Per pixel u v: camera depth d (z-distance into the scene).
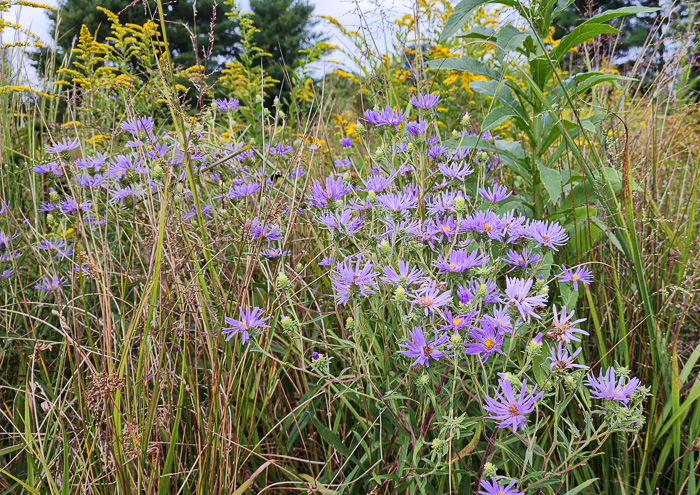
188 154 0.47
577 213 0.60
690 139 0.87
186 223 0.58
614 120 0.70
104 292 0.46
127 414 0.43
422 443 0.41
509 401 0.36
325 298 0.61
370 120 0.60
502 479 0.40
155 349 0.48
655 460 0.54
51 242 0.64
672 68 0.75
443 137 0.87
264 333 0.50
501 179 0.78
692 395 0.48
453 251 0.46
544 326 0.46
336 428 0.51
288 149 0.72
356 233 0.50
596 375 0.56
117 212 0.57
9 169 0.74
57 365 0.58
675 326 0.60
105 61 1.06
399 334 0.48
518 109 0.65
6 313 0.57
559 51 0.62
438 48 0.95
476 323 0.43
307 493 0.48
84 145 0.68
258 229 0.51
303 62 1.21
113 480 0.46
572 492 0.39
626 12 0.56
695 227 0.69
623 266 0.62
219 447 0.45
